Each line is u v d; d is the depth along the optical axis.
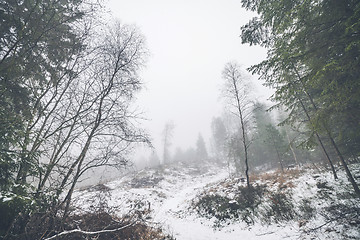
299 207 8.48
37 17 5.00
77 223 5.73
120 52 6.98
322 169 13.18
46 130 5.92
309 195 9.22
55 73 5.64
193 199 14.12
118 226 6.50
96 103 6.85
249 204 10.45
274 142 20.38
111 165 6.64
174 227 9.78
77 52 6.17
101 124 6.95
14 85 4.77
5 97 4.74
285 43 6.38
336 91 5.60
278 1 6.19
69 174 5.72
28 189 4.22
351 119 6.60
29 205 3.76
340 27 5.19
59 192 4.85
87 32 6.01
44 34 5.05
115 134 6.80
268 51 7.25
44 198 4.57
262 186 12.41
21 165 4.22
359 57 4.76
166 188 22.30
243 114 14.09
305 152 19.34
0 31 4.62
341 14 5.02
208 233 8.95
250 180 15.14
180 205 14.20
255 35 7.26
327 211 7.23
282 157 21.42
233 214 10.15
